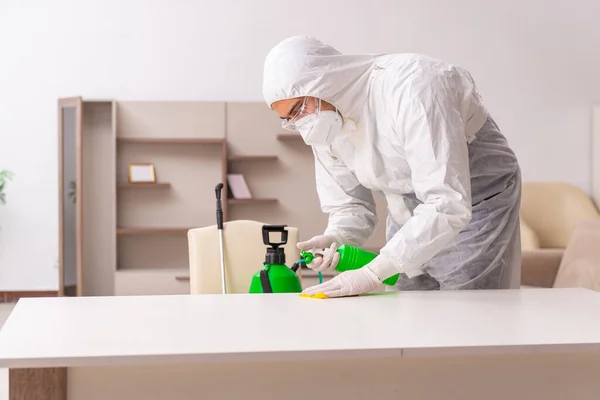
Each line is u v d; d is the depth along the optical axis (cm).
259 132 596
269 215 597
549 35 635
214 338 132
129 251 590
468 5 629
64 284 568
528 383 136
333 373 130
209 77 615
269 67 200
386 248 185
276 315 158
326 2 620
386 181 215
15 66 610
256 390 129
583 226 373
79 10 610
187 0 613
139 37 612
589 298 185
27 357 118
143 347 125
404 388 132
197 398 128
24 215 614
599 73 639
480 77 631
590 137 639
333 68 198
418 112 184
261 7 617
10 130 612
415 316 157
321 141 207
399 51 626
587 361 137
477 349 127
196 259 254
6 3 607
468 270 220
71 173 568
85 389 127
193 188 592
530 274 394
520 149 636
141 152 591
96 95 611
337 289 185
